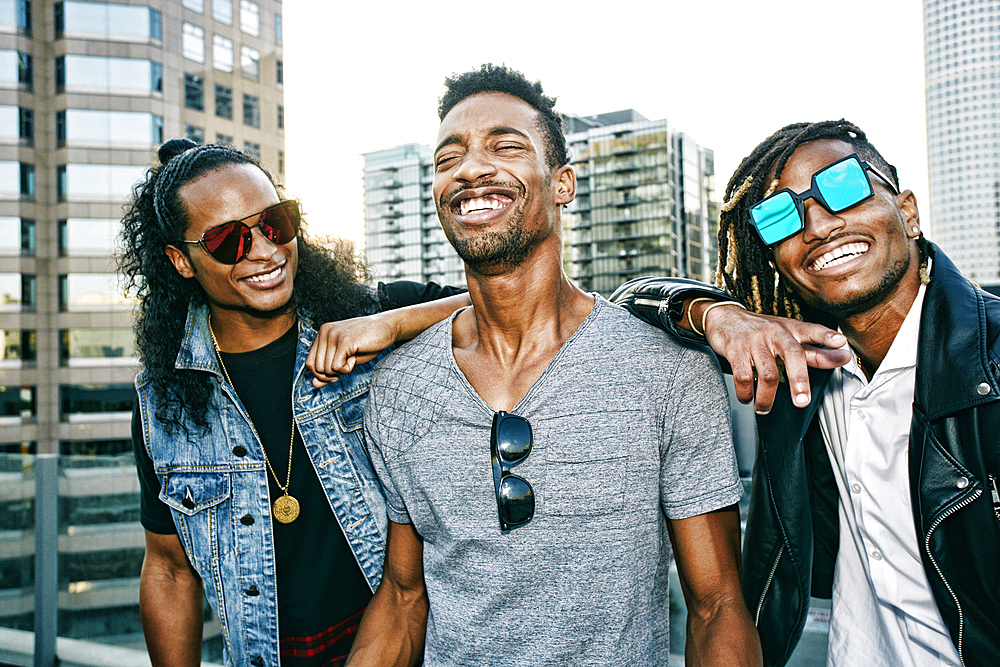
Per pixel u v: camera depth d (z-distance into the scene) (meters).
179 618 1.57
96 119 39.25
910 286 1.20
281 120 47.53
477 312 1.19
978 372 1.07
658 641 1.11
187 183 1.40
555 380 1.10
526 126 1.16
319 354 1.24
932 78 106.75
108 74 39.25
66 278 39.00
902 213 1.17
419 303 1.55
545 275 1.15
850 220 1.12
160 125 40.44
